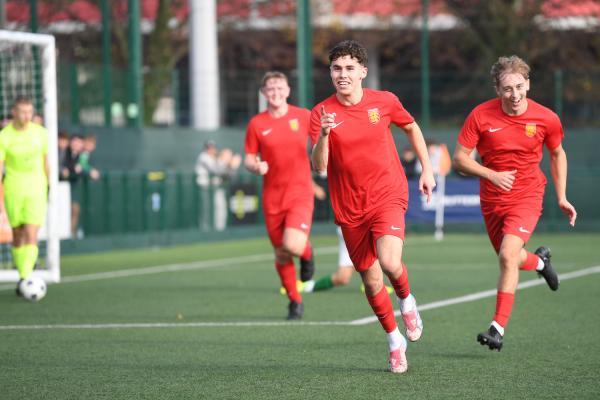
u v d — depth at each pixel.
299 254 27.20
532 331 25.00
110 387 18.67
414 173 65.31
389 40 93.19
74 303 32.09
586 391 17.91
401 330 25.36
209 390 18.27
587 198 68.06
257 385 18.64
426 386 18.38
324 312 29.11
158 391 18.27
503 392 17.83
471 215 64.38
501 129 21.67
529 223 21.44
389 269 18.88
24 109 31.38
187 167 64.69
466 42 86.25
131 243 55.78
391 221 19.17
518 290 34.19
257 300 32.59
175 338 24.48
